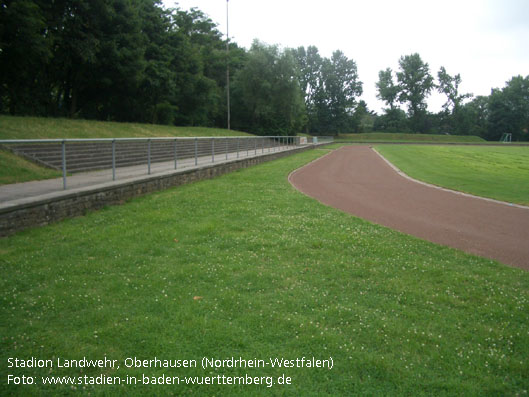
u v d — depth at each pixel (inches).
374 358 139.4
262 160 1017.5
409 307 184.1
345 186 647.1
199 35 2320.4
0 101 1331.2
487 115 4402.1
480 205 483.5
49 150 541.3
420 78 4131.4
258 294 190.9
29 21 925.8
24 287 189.8
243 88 2367.1
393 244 290.5
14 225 276.1
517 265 259.6
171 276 208.2
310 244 277.4
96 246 254.2
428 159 1331.2
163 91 1624.0
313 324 162.2
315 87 3927.2
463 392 123.8
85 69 1270.9
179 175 538.9
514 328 166.9
